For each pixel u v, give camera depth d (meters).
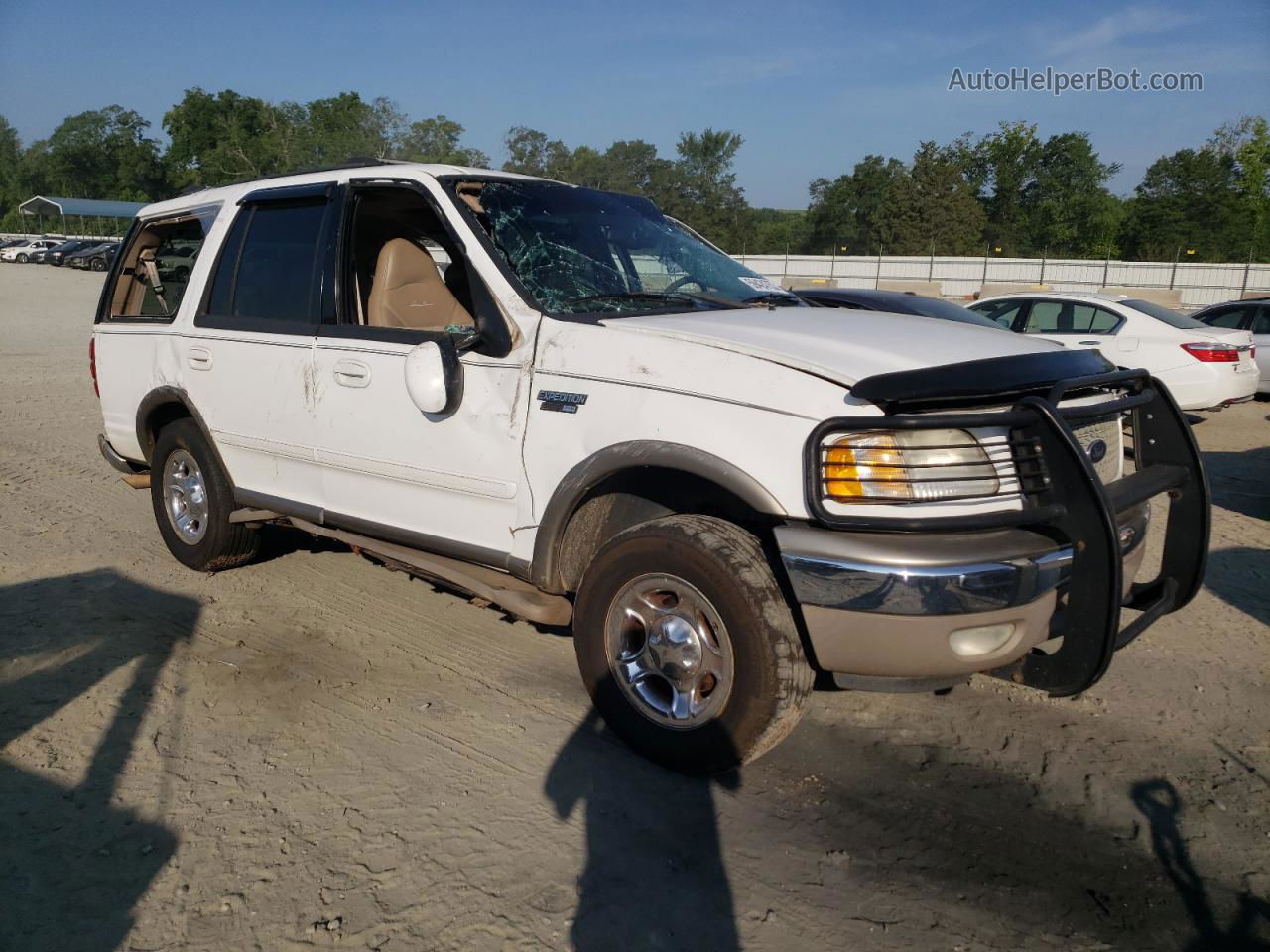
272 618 4.60
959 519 2.70
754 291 4.20
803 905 2.62
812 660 2.99
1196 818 3.06
